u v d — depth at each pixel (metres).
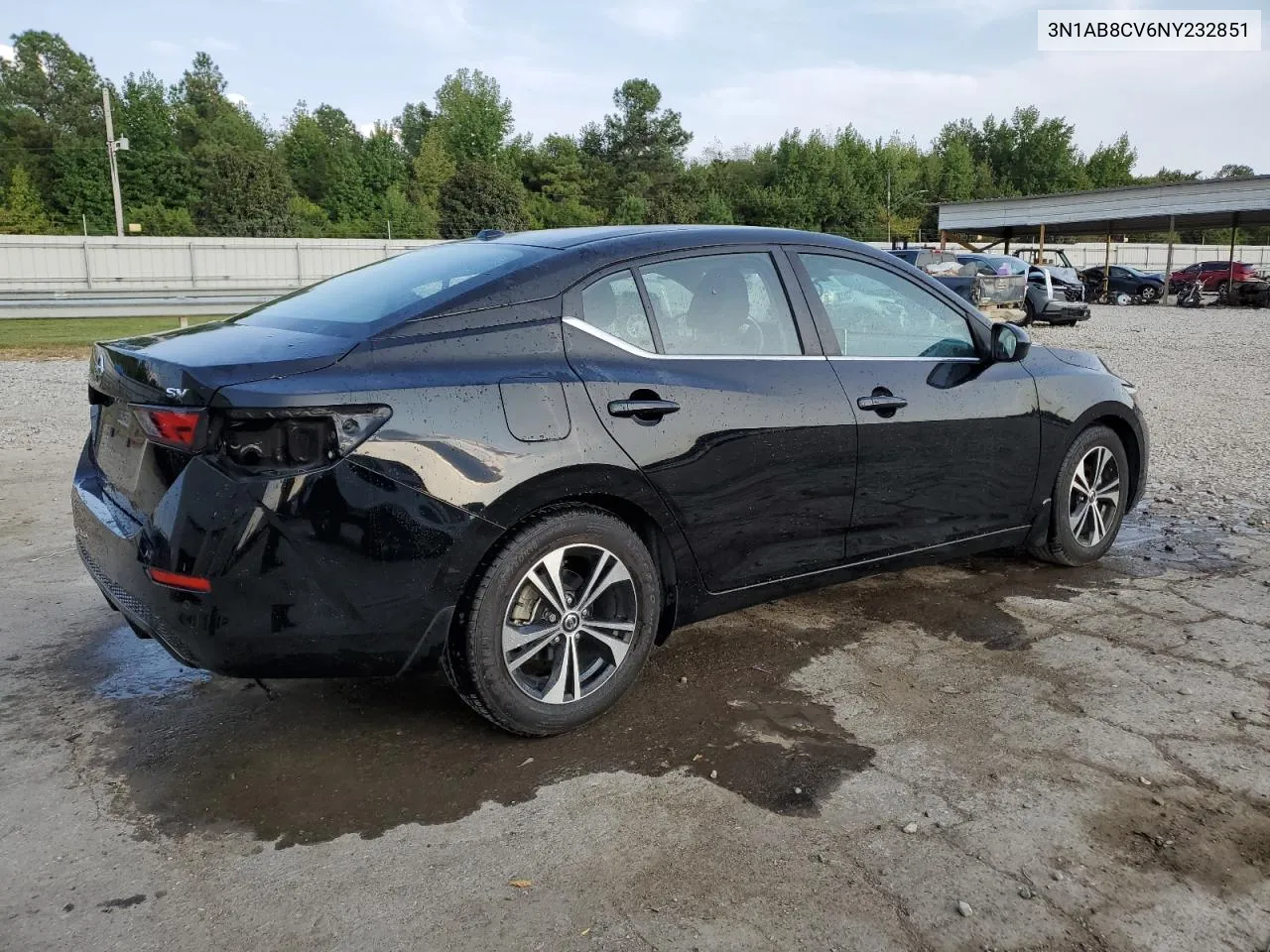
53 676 3.56
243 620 2.61
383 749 3.03
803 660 3.68
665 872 2.40
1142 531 5.46
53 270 29.75
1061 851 2.48
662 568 3.29
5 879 2.39
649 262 3.29
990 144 103.06
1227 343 17.78
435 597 2.76
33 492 6.36
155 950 2.14
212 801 2.73
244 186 70.06
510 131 98.94
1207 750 2.99
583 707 3.09
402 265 3.57
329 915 2.25
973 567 4.79
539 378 2.91
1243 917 2.24
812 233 3.78
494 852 2.49
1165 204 32.75
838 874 2.39
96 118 83.12
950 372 3.97
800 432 3.42
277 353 2.70
